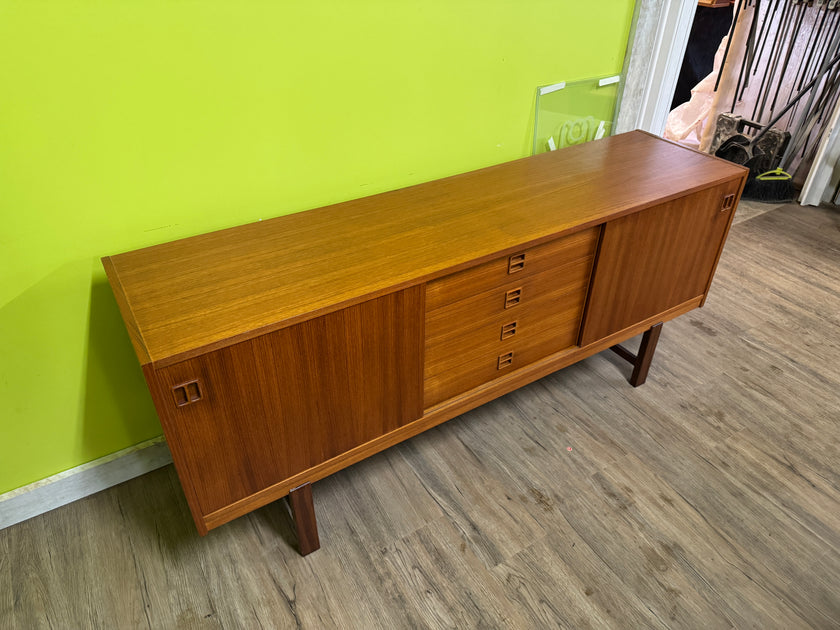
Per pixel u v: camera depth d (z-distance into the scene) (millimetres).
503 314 1430
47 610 1322
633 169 1674
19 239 1224
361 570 1396
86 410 1493
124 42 1151
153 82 1216
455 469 1642
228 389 1069
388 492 1578
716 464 1663
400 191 1560
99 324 1403
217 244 1312
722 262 2576
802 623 1296
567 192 1538
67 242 1279
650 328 1812
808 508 1545
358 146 1562
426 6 1469
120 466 1603
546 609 1318
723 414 1829
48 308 1323
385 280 1173
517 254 1340
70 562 1419
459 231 1358
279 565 1409
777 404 1867
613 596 1344
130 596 1349
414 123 1626
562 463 1661
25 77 1093
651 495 1574
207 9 1200
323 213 1448
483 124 1766
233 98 1319
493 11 1589
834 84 2754
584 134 2061
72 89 1144
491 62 1671
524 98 1811
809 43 2754
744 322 2229
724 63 3041
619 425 1786
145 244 1381
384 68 1489
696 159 1735
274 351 1085
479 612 1313
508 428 1772
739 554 1434
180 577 1386
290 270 1212
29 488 1493
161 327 1039
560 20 1742
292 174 1497
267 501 1273
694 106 3363
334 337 1149
